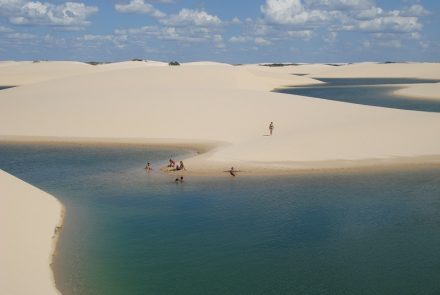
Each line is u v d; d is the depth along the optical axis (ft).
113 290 48.67
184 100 165.89
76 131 144.66
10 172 105.50
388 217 69.51
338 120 141.49
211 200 80.48
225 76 305.73
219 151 113.09
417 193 80.89
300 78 422.82
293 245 60.08
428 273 51.42
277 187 86.63
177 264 55.21
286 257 56.54
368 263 54.24
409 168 96.48
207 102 163.32
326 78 551.59
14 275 45.70
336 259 55.52
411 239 60.95
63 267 53.88
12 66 506.48
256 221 69.51
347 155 104.99
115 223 69.97
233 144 123.03
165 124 144.77
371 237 61.98
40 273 48.98
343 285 49.21
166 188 88.99
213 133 136.05
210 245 60.85
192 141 130.11
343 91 318.86
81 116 155.02
